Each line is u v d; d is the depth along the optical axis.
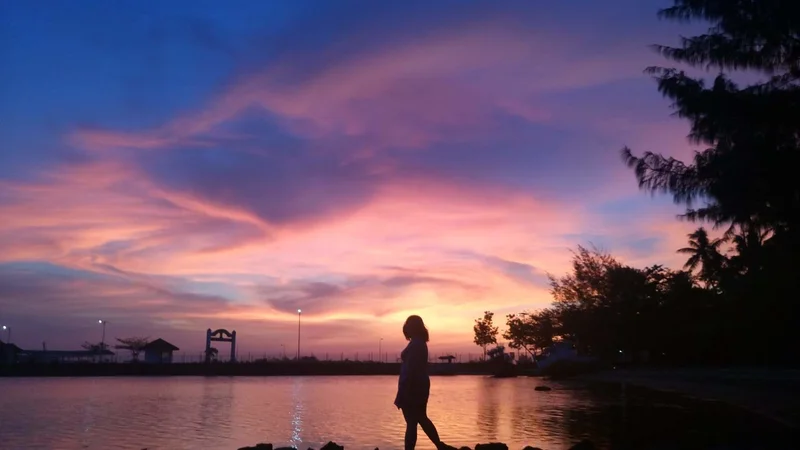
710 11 13.94
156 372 61.12
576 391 28.05
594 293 53.31
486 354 78.44
